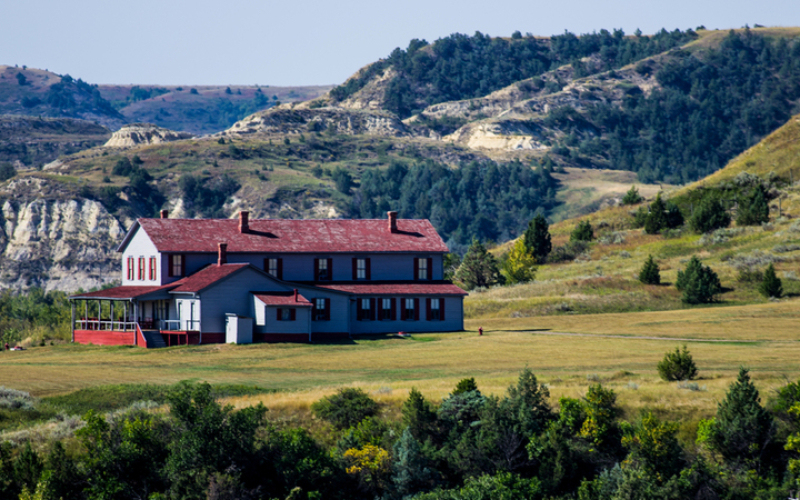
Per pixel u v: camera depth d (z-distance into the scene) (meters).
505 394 157.50
